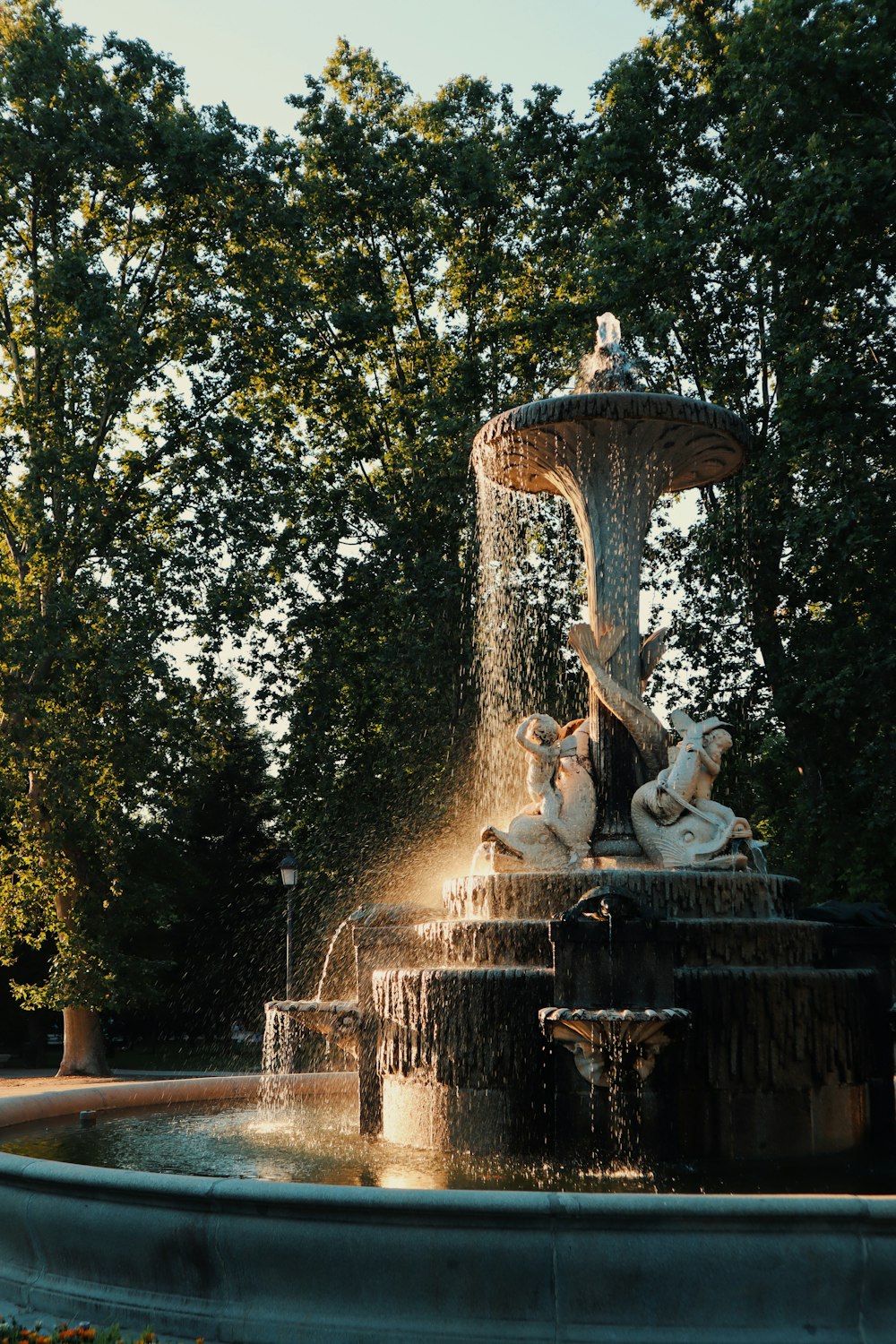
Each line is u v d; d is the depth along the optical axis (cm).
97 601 2609
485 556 2384
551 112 2802
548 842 1129
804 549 2100
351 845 2738
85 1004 2714
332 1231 554
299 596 2767
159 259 2845
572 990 849
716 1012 884
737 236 2266
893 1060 975
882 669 2034
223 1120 1142
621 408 1141
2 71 2639
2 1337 502
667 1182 787
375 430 2866
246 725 3059
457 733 2547
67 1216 619
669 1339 526
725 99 2336
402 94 2983
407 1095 948
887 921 1055
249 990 3975
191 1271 580
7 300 2855
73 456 2588
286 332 2750
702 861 1086
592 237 2406
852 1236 529
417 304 2975
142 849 3447
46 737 2562
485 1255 539
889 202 1966
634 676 1184
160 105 2811
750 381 2423
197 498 2736
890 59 2012
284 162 2850
